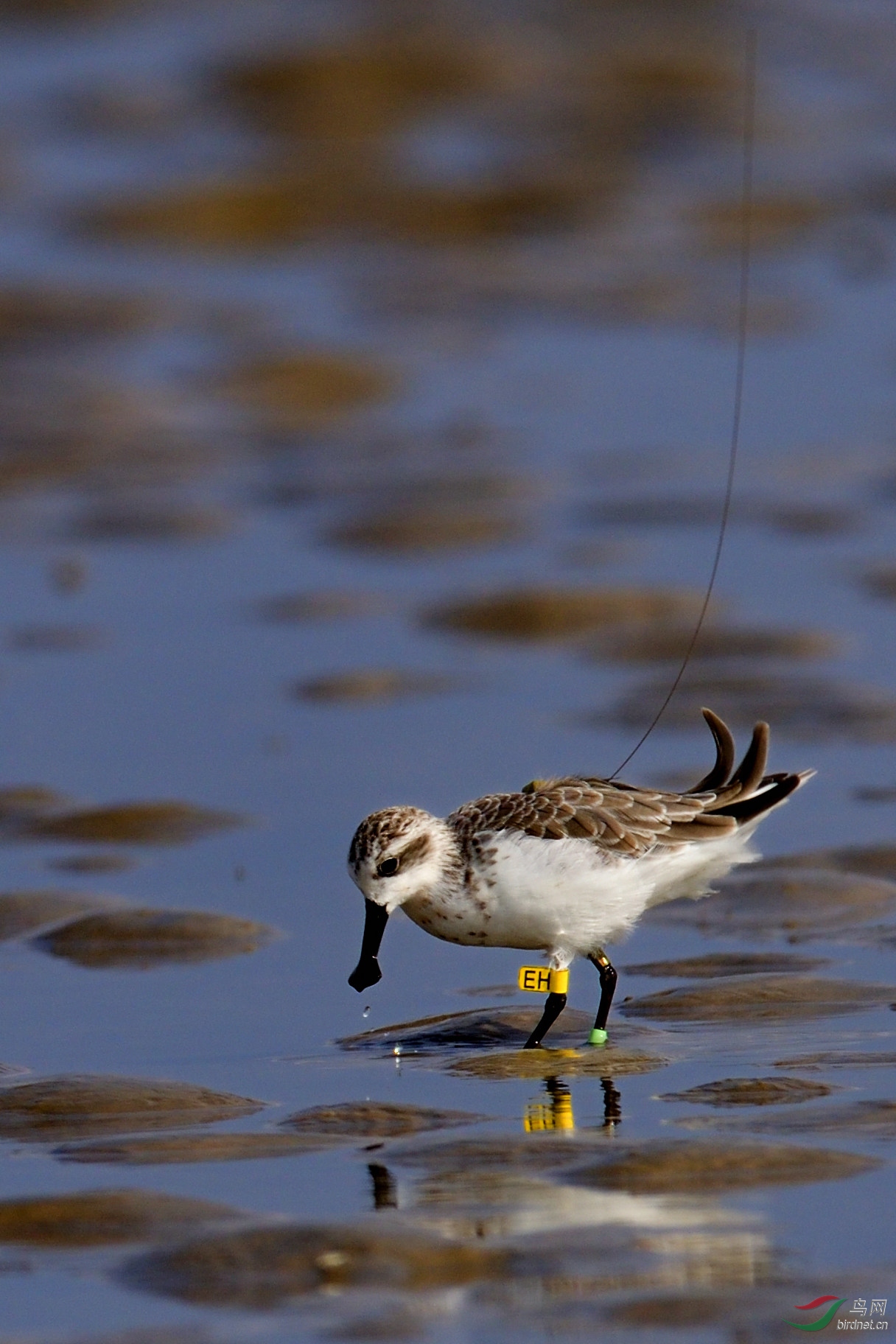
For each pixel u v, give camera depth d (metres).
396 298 40.47
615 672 18.55
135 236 44.97
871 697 17.06
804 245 43.12
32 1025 10.48
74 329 37.97
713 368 34.38
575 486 27.14
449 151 49.97
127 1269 6.95
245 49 55.09
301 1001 10.85
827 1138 8.09
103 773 15.94
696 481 27.02
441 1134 8.38
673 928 11.98
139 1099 8.97
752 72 11.43
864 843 13.27
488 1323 6.45
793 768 15.35
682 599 20.50
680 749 15.93
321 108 51.88
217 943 11.91
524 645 19.66
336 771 15.80
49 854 13.91
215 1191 7.73
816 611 20.22
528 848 9.90
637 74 53.69
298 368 34.62
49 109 54.81
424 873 10.07
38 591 22.64
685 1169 7.71
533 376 34.62
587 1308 6.55
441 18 57.97
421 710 17.53
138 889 13.08
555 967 10.01
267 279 42.34
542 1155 7.98
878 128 52.22
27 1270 6.98
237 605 21.75
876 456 28.14
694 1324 6.43
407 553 23.67
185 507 26.42
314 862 13.62
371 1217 7.34
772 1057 9.38
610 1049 9.66
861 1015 10.11
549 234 44.75
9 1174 8.04
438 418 32.19
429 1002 10.82
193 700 18.16
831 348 35.12
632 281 40.69
